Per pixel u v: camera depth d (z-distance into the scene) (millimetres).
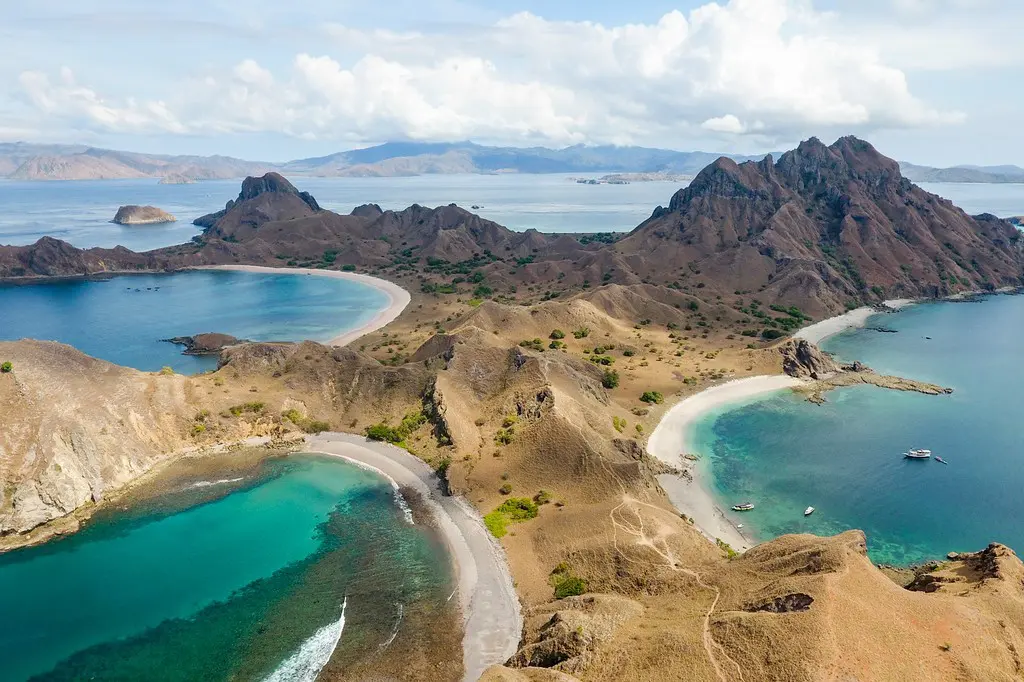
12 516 100188
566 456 114438
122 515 107188
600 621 75750
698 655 67500
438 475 118062
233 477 119750
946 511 111562
